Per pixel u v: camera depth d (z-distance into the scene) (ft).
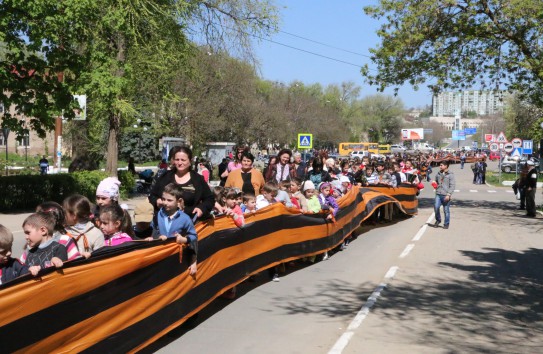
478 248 50.11
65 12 67.67
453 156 340.18
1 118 72.28
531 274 38.96
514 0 85.25
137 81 96.12
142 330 20.45
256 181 37.32
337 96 356.38
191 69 103.91
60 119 107.04
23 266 16.90
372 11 87.71
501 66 90.53
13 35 67.87
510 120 257.75
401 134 451.53
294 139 265.34
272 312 27.94
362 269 39.37
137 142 242.78
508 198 117.60
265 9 97.60
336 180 52.16
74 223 20.42
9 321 14.64
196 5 94.58
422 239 54.70
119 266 18.95
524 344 23.67
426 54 89.81
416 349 22.65
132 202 93.04
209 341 23.29
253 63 100.32
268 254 33.58
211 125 168.35
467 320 27.17
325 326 25.73
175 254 22.63
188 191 24.57
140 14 88.12
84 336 17.42
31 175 78.23
